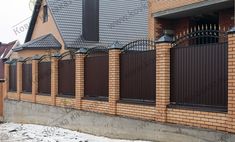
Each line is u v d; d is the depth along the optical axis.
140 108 9.02
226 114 6.81
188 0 12.51
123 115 9.62
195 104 7.57
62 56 13.16
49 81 13.95
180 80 7.93
